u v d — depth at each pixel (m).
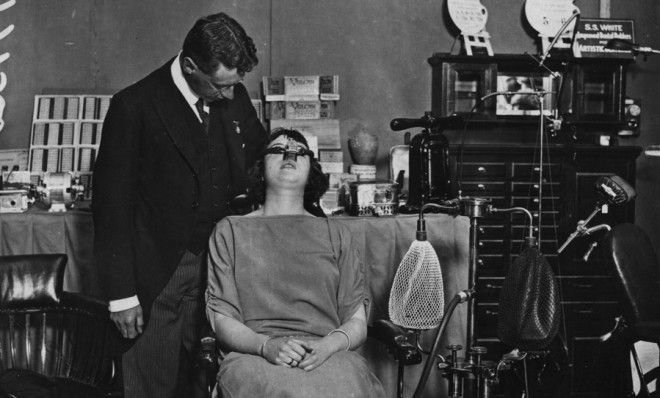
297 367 2.53
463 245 3.88
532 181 4.61
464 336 3.85
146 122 2.86
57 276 3.31
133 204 2.91
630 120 5.15
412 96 5.11
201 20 2.76
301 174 2.95
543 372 3.66
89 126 4.78
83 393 2.88
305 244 2.85
